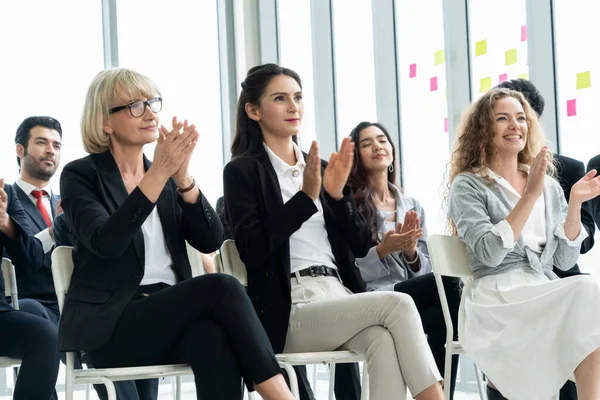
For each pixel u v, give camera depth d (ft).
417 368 9.27
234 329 8.57
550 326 10.66
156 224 9.80
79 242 9.47
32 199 16.02
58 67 20.98
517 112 12.10
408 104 19.74
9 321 10.68
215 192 22.95
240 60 23.13
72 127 20.97
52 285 14.57
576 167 13.50
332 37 21.74
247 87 11.32
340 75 21.56
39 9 20.88
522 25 17.57
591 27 16.44
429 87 19.26
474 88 18.45
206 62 23.06
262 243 10.18
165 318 8.77
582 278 10.63
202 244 9.91
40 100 20.67
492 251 11.13
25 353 10.57
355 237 10.91
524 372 10.71
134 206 8.87
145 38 22.33
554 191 12.13
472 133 12.33
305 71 22.34
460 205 11.76
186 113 22.67
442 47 19.01
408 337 9.37
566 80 16.85
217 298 8.67
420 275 13.33
